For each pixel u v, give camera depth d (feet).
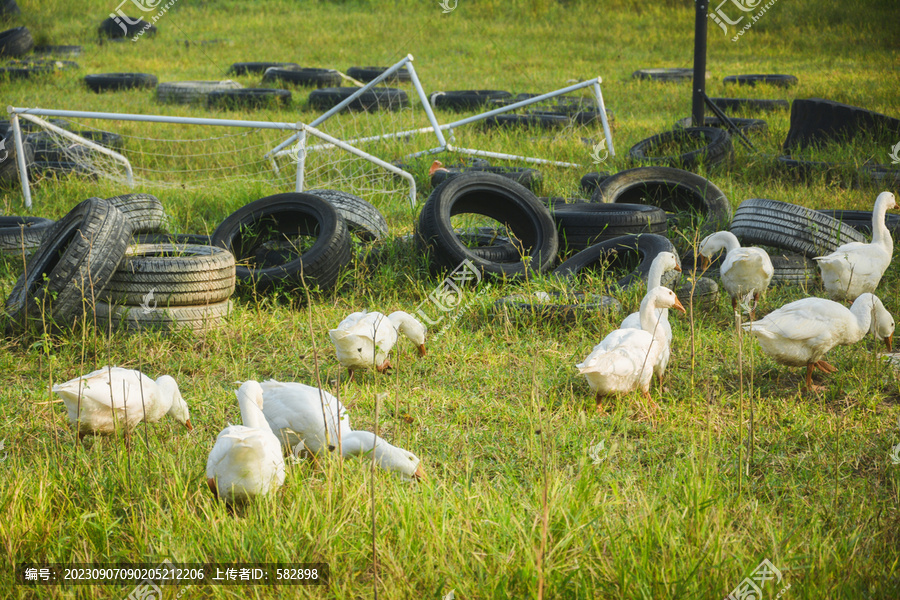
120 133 73.41
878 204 34.96
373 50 136.87
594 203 44.27
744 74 115.14
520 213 40.11
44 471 19.54
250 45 139.64
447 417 24.56
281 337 31.37
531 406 23.50
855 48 134.00
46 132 61.11
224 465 17.44
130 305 30.91
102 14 154.71
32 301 29.45
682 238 43.14
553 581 15.28
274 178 58.39
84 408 20.45
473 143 67.21
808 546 17.03
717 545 16.05
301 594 15.69
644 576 15.26
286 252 40.91
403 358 29.45
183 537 17.01
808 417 24.04
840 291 34.06
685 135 62.28
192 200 51.01
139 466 20.16
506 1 165.78
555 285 35.17
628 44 143.13
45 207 49.14
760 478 20.63
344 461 20.12
